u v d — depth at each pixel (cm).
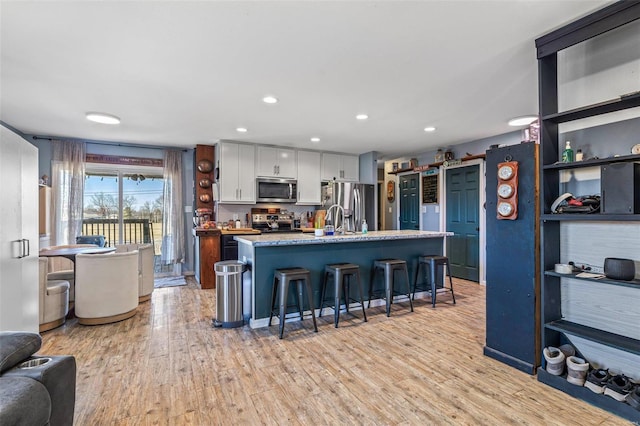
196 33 207
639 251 194
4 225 208
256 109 363
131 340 293
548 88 223
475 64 255
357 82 289
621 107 197
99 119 391
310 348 274
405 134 488
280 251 339
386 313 362
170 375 229
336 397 202
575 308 224
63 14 185
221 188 527
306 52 234
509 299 244
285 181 577
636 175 184
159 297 446
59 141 490
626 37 201
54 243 479
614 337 199
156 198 585
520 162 238
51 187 482
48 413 124
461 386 214
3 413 103
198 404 195
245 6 180
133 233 568
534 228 229
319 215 605
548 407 191
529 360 231
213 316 363
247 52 233
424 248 438
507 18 195
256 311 326
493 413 185
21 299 233
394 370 236
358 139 522
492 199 257
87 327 328
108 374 230
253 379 224
